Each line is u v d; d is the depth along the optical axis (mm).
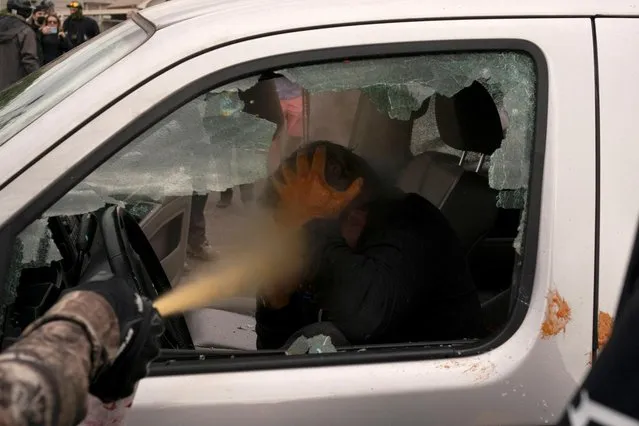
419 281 1662
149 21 1585
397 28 1445
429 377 1377
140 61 1403
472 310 1724
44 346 870
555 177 1417
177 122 1411
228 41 1418
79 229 1638
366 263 1656
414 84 1479
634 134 1436
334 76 1451
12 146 1347
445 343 1450
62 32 7316
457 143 1834
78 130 1352
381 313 1616
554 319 1387
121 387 991
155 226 1804
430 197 1864
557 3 1487
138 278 1567
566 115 1433
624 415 853
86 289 983
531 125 1459
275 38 1426
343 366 1393
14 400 815
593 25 1472
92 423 1244
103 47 1679
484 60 1472
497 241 2059
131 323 975
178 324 1725
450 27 1453
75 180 1339
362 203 1736
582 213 1408
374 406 1359
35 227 1338
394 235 1675
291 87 1527
